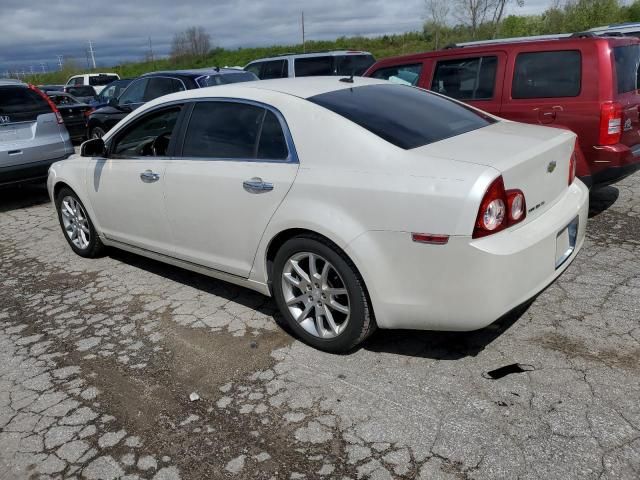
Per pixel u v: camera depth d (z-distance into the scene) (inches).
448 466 96.6
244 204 138.6
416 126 130.3
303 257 131.6
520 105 212.5
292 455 102.3
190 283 182.5
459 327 113.4
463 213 104.7
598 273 164.9
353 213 117.9
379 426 107.6
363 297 122.2
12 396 127.2
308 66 480.4
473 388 116.4
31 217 282.2
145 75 412.2
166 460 103.8
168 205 160.4
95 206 193.0
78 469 103.3
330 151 124.7
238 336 145.6
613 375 116.9
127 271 197.2
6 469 104.7
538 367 121.6
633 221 206.8
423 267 111.0
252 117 142.1
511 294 110.2
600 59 194.1
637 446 97.7
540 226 117.8
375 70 269.1
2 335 156.6
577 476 92.4
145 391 125.0
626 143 199.3
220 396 121.0
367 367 127.0
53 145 301.1
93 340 149.7
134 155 177.0
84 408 120.7
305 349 136.8
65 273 199.8
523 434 102.3
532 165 115.5
